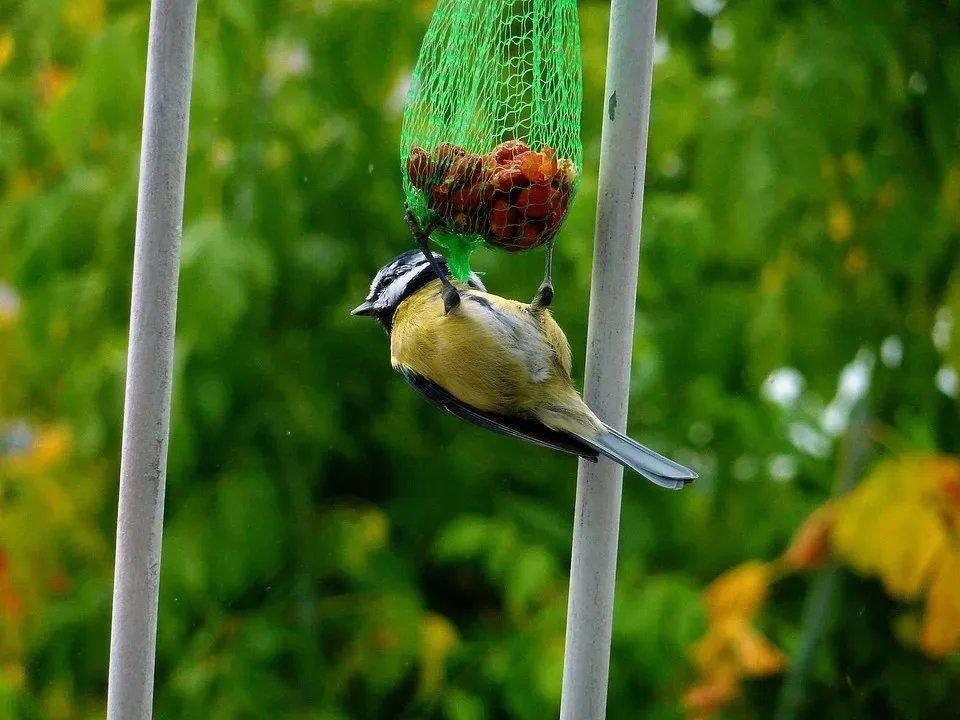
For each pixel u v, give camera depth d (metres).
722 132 8.87
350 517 10.91
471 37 6.91
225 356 9.98
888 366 9.28
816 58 8.24
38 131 10.70
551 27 6.87
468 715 10.24
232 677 10.15
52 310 10.28
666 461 5.76
